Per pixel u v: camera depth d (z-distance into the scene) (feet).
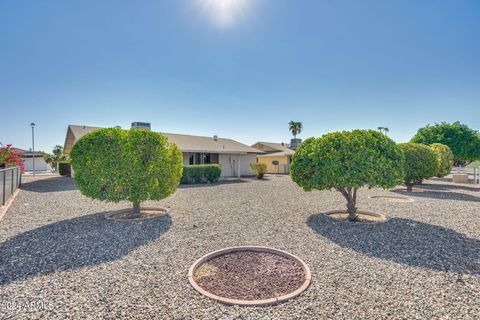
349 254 14.51
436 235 17.81
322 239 17.24
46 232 18.43
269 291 10.37
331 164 20.66
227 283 11.11
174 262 13.30
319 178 21.50
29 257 13.78
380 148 21.59
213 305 9.27
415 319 8.36
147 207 27.86
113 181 22.20
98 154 22.11
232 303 9.32
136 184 22.44
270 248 15.20
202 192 41.04
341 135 22.15
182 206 28.76
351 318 8.44
